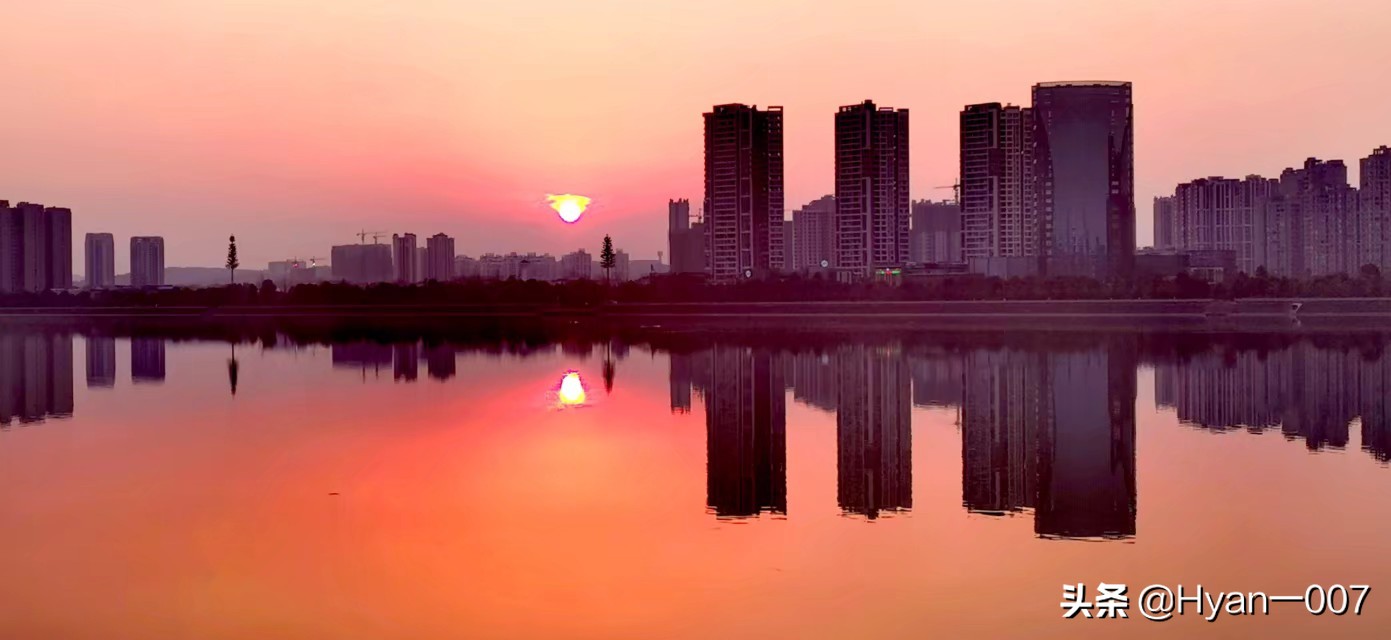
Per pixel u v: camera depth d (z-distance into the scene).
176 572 29.38
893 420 57.75
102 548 31.72
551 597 27.25
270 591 27.81
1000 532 33.28
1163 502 37.38
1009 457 46.41
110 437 52.47
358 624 25.42
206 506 36.94
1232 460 45.47
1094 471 43.22
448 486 40.06
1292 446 48.94
